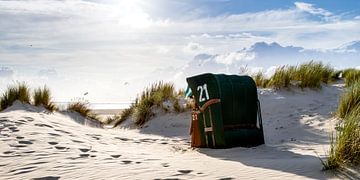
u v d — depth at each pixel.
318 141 7.62
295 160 5.04
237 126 7.29
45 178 4.39
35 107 11.96
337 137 4.66
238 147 7.06
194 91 7.62
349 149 4.27
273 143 7.80
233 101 7.25
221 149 6.97
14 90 12.44
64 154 5.71
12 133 7.25
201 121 7.41
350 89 9.31
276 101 11.62
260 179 4.01
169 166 4.91
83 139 7.69
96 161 5.25
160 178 4.21
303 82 12.82
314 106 10.84
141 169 4.70
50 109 12.34
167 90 13.60
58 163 5.09
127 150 6.76
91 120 13.04
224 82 7.27
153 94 13.42
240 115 7.34
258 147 7.11
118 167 4.83
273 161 5.12
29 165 5.02
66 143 6.79
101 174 4.48
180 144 8.20
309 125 9.03
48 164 5.04
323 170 4.13
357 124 4.57
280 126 9.50
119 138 8.85
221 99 7.10
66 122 10.23
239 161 5.46
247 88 7.50
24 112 10.61
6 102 12.10
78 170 4.70
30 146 6.28
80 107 13.27
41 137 7.05
